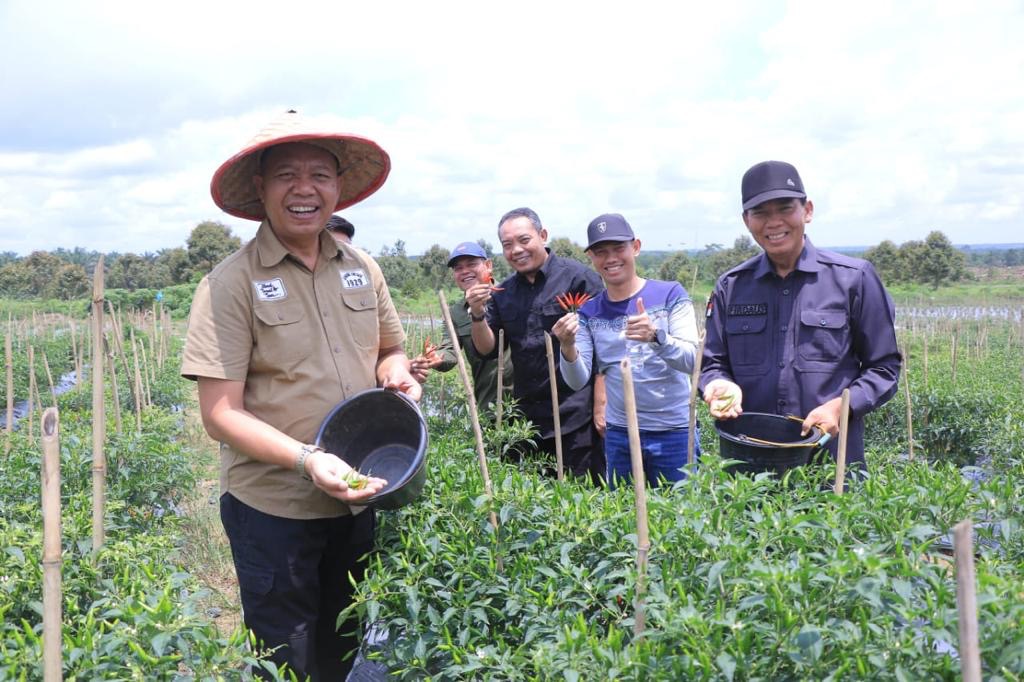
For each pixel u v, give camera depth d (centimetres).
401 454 323
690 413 364
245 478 302
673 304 449
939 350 1838
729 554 248
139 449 589
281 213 288
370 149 311
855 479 321
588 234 449
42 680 235
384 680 356
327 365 304
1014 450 717
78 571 293
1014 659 192
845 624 211
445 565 307
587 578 279
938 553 293
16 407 1541
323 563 330
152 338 1552
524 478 363
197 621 254
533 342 527
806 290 362
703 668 206
